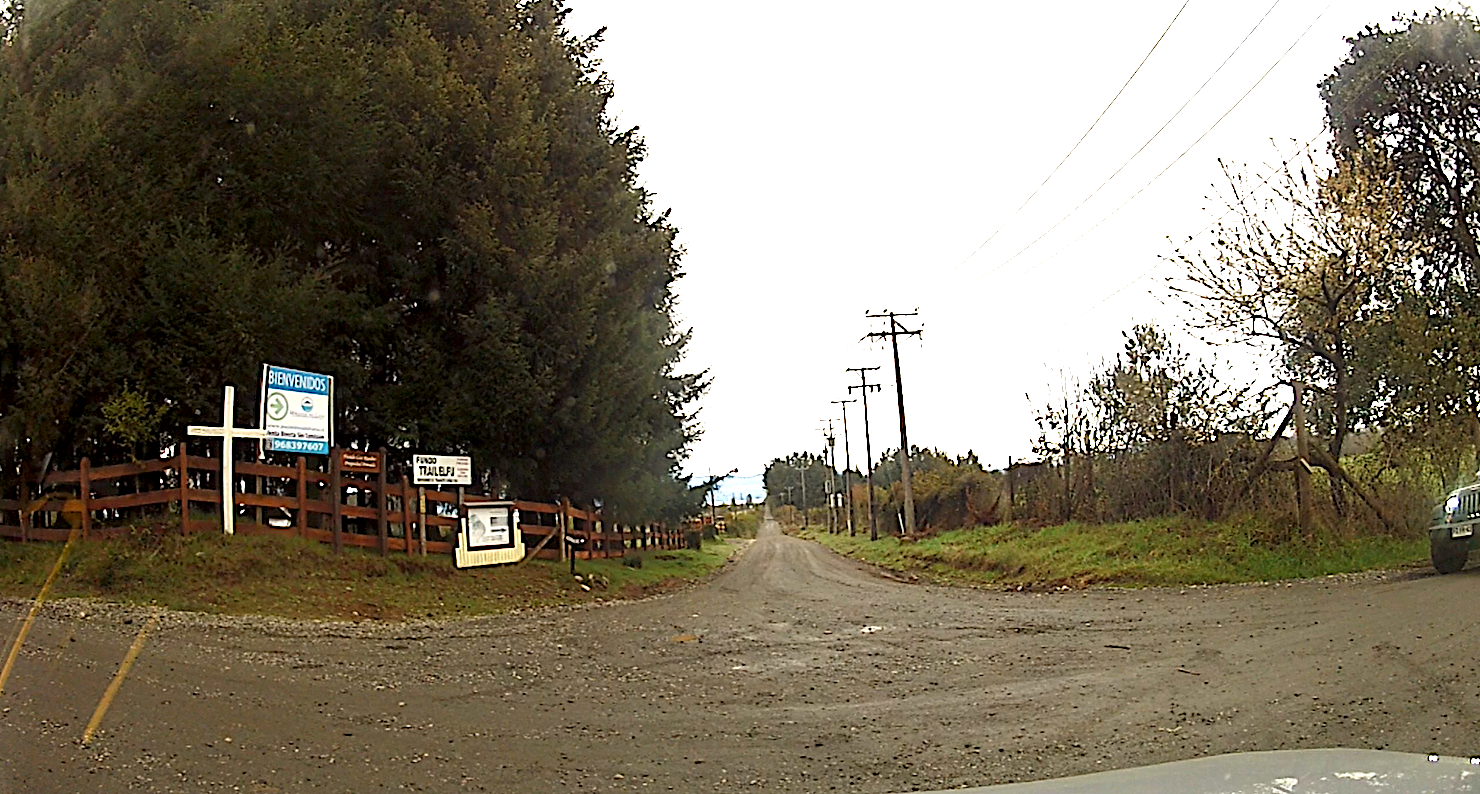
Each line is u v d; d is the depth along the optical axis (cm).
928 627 1291
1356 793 327
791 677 937
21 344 1444
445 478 1831
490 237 1862
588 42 2491
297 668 930
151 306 1540
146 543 1441
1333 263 2047
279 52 1653
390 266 1928
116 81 1554
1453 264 2231
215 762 618
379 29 2012
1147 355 2578
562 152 2200
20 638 984
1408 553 1902
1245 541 2073
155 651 959
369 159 1778
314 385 1647
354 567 1595
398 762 628
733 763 630
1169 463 2533
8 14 1605
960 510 4703
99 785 568
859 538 6228
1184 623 1209
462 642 1159
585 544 2367
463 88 1908
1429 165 2286
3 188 1445
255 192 1666
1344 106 2377
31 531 1532
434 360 1881
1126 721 707
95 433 1567
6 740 649
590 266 2005
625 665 1010
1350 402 2086
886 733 703
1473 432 2039
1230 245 2153
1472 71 2192
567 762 633
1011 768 597
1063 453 3111
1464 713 663
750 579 2567
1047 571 2220
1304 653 927
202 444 1702
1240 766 381
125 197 1534
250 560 1456
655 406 2416
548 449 2075
